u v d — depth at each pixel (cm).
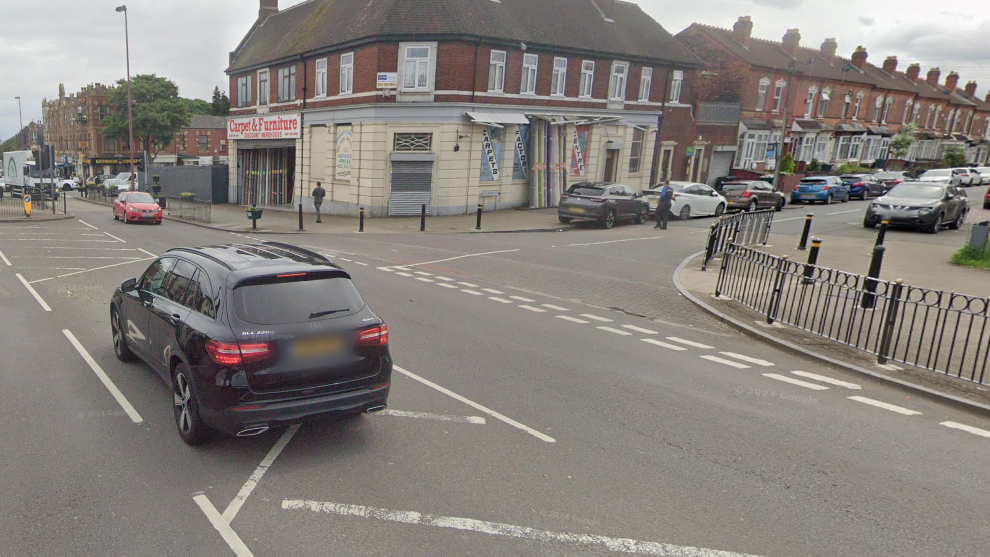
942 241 1947
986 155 7188
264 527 417
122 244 1894
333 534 411
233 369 478
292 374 492
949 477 516
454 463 514
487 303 1125
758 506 461
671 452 546
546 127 2966
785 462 534
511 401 654
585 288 1288
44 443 531
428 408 628
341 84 2834
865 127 5200
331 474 490
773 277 1080
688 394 695
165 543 397
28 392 645
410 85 2606
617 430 590
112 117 6297
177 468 494
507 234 2227
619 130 3288
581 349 857
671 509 454
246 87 3741
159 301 603
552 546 404
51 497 448
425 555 391
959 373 732
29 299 1087
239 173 3869
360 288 1210
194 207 2942
